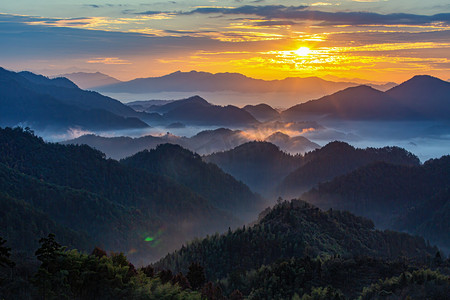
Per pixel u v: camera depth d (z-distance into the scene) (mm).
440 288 80375
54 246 70062
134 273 77625
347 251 121875
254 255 113938
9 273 69688
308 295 85688
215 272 110312
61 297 65688
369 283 90438
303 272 94250
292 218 128250
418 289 81375
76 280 68938
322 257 107562
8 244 130250
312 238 121062
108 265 72312
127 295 70500
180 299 74062
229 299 88625
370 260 99125
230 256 115188
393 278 88188
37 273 67312
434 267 96625
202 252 118875
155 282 77938
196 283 91875
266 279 94875
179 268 112625
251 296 89812
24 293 64562
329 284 91375
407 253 129250
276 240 116750
